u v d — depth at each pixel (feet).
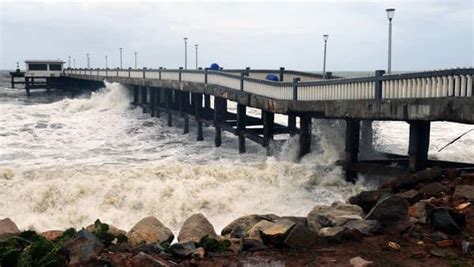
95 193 45.47
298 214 41.57
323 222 28.25
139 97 136.46
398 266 21.34
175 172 51.75
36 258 22.07
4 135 92.12
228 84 79.00
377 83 42.78
